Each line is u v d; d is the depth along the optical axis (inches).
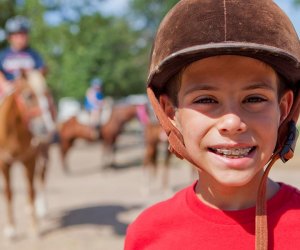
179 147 50.3
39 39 762.2
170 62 45.3
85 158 591.5
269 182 53.2
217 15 42.9
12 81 220.7
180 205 53.9
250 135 44.3
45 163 256.4
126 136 916.6
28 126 209.0
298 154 501.7
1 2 637.9
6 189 219.6
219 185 50.1
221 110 44.6
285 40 43.3
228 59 43.2
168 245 51.8
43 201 262.2
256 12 42.9
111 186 374.3
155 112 52.0
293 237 47.5
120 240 213.5
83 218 256.7
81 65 1185.4
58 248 202.5
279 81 46.5
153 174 384.5
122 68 1362.0
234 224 49.3
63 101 1192.8
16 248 204.1
